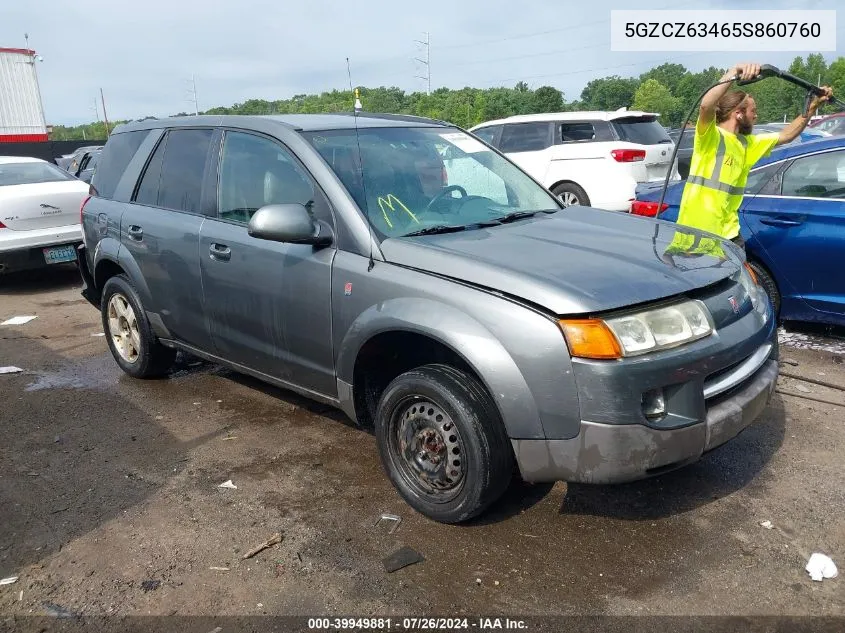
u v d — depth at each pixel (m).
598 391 2.74
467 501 3.08
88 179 15.06
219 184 4.32
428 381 3.13
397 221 3.57
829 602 2.69
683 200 5.01
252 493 3.62
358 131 4.09
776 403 4.46
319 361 3.70
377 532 3.23
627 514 3.31
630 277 3.00
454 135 4.53
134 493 3.67
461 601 2.76
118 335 5.40
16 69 21.84
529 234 3.55
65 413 4.77
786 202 5.43
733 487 3.51
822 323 5.79
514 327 2.87
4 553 3.17
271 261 3.82
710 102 4.55
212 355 4.52
